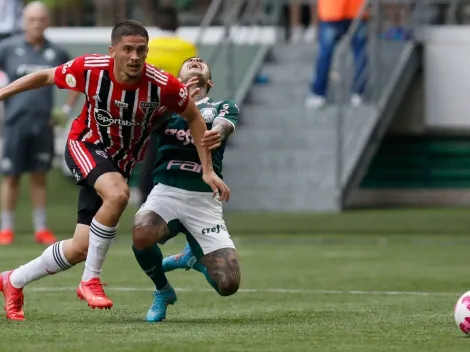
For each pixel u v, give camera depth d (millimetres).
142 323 22406
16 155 45000
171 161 22422
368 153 57594
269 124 58969
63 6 67250
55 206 60625
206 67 23406
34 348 18406
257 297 28500
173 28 36531
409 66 60688
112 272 34750
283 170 57969
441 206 64500
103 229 21859
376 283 32438
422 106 63438
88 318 23328
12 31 52375
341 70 54531
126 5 67000
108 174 21844
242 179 58094
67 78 21844
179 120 22531
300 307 26031
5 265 35906
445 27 62875
